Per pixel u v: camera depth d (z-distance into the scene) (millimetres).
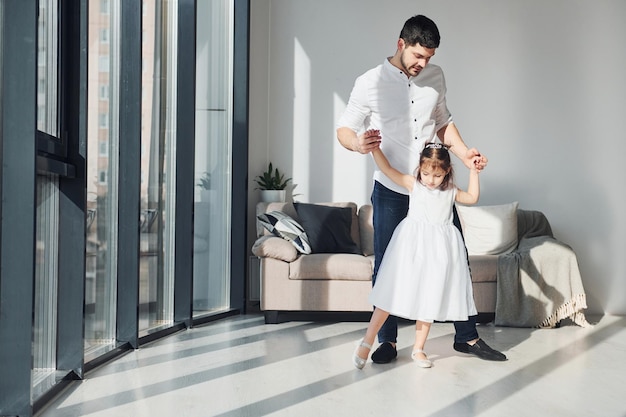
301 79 6613
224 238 6137
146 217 4758
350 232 6168
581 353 4418
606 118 6520
